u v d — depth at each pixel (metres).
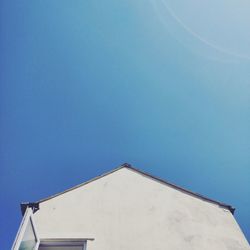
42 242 4.17
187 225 4.70
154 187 5.93
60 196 5.44
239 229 4.71
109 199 5.38
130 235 4.40
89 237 4.27
